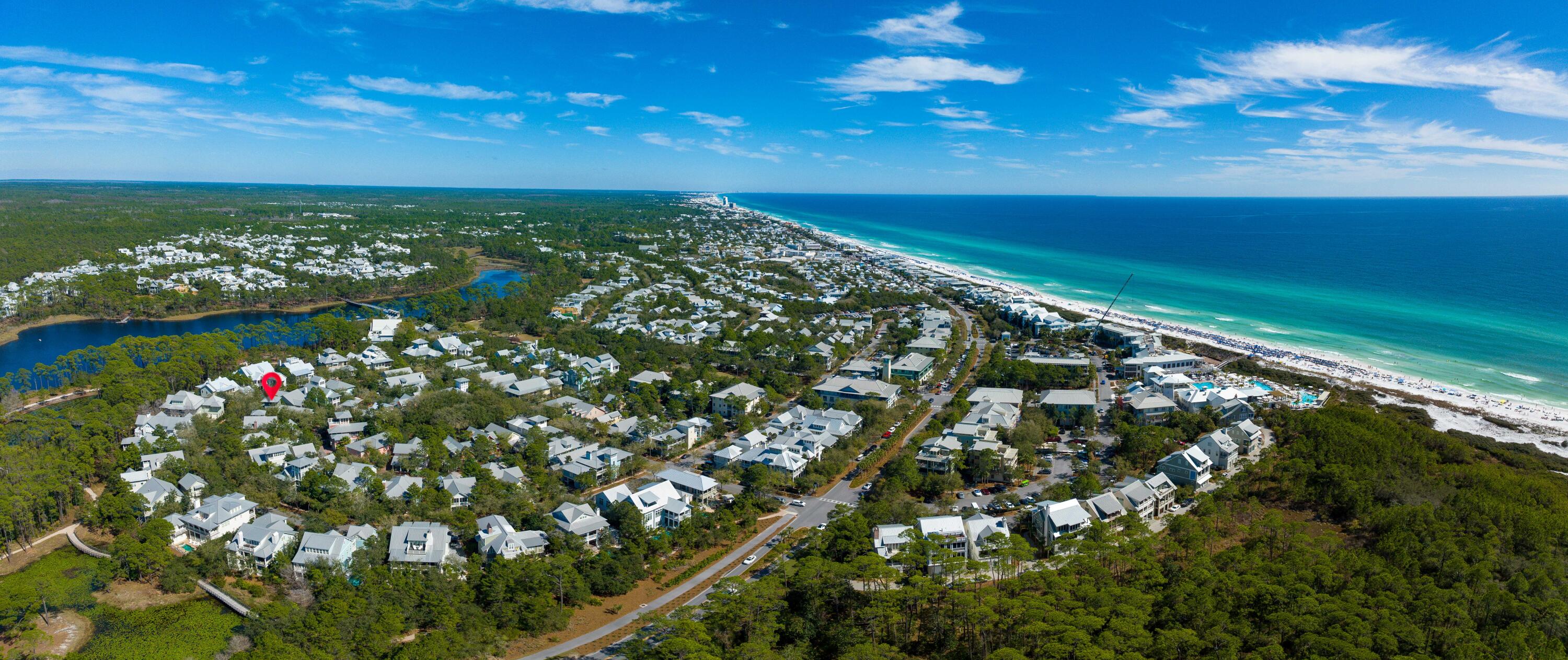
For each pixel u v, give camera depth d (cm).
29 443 18638
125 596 13912
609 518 16662
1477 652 11112
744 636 12712
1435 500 16725
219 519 15712
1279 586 12669
